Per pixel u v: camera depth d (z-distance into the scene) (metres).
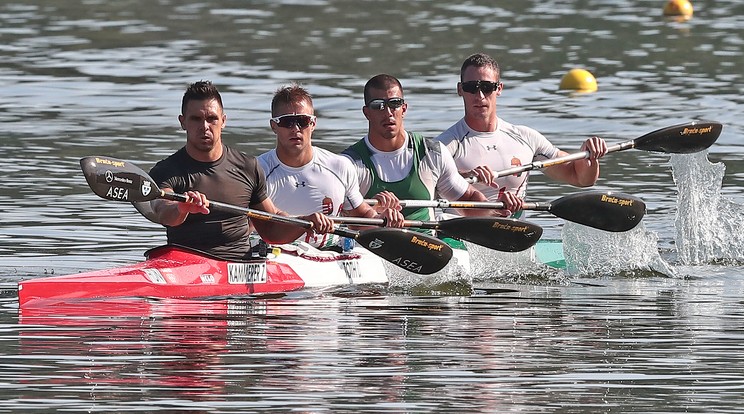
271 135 70.00
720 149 66.25
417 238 41.34
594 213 44.78
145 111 77.38
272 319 35.41
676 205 53.31
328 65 95.56
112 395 27.12
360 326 34.56
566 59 98.81
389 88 43.94
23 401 26.64
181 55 99.88
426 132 70.75
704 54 101.12
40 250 45.12
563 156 48.41
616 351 31.59
